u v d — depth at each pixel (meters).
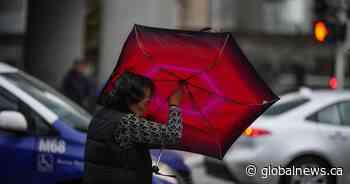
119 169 8.18
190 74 8.36
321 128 17.61
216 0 93.31
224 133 8.66
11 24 69.69
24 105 11.77
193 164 25.02
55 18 33.44
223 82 8.30
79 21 33.94
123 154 8.16
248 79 8.16
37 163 11.37
